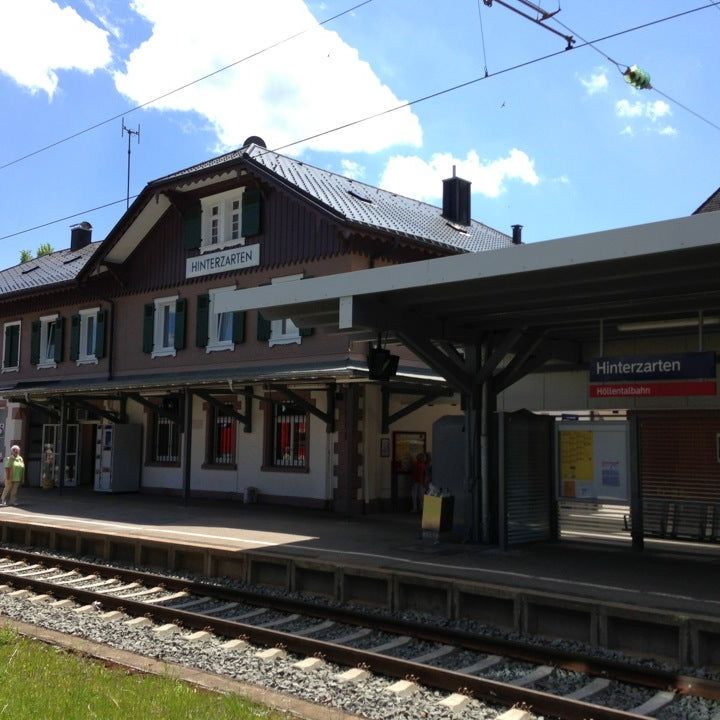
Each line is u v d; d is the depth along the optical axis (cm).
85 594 1098
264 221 2084
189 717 559
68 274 2758
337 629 938
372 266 1930
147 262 2428
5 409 2917
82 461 2716
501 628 932
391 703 671
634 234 851
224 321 2209
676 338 1378
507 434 1266
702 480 1345
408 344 1276
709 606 834
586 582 972
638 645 832
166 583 1191
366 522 1678
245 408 2139
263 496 2083
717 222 796
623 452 1266
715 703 662
